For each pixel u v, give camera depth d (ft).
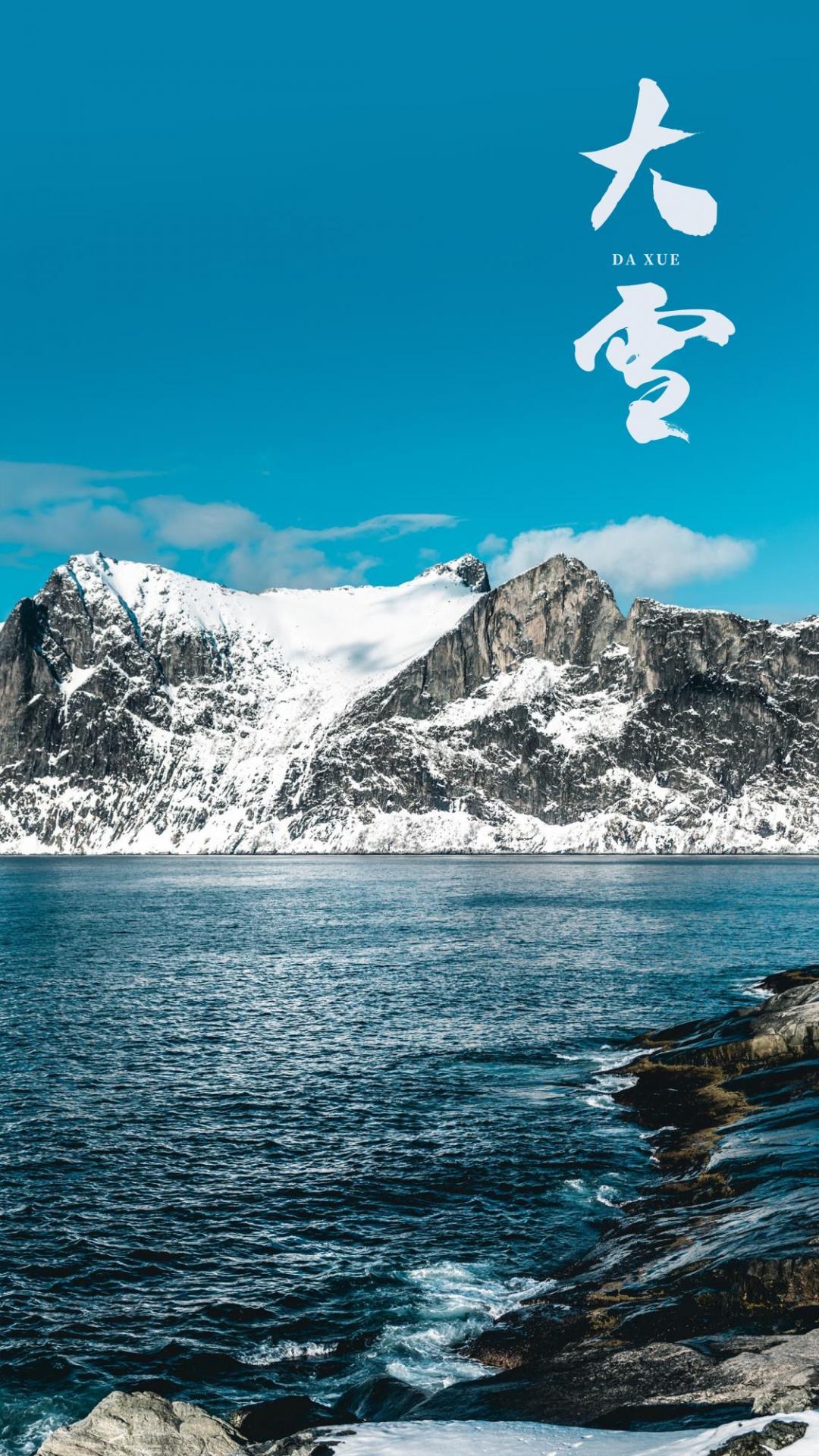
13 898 570.46
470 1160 116.88
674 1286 74.54
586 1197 104.42
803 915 415.85
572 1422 54.24
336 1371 72.64
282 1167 115.65
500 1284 85.20
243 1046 178.91
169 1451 53.52
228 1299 84.02
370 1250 92.84
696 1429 48.83
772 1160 100.58
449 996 229.45
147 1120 134.31
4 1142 124.98
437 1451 49.16
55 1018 205.16
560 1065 163.02
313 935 365.20
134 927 396.57
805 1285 69.62
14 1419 67.82
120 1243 95.55
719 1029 160.04
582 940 340.39
